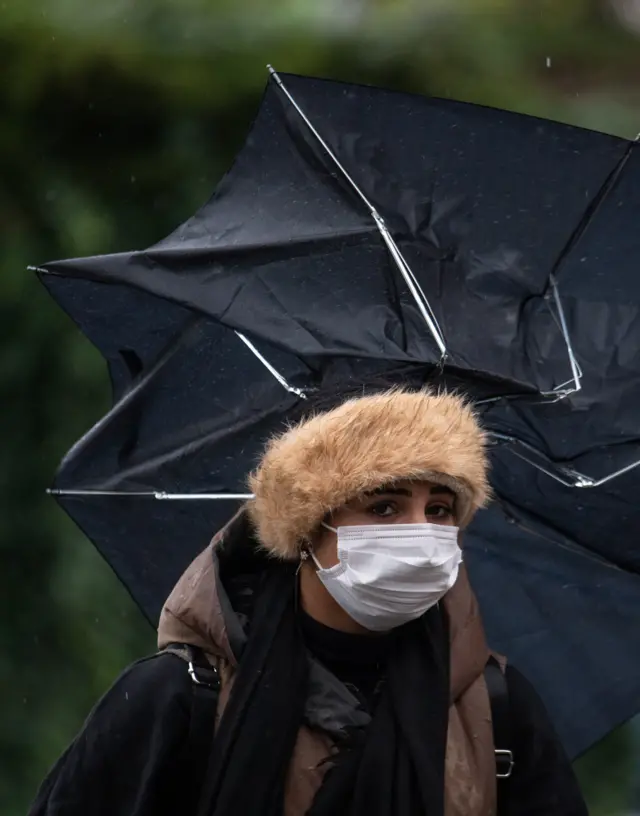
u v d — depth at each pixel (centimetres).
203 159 2780
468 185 998
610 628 1086
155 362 1052
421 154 1001
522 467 1048
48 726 2692
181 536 1062
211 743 884
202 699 888
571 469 1036
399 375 936
